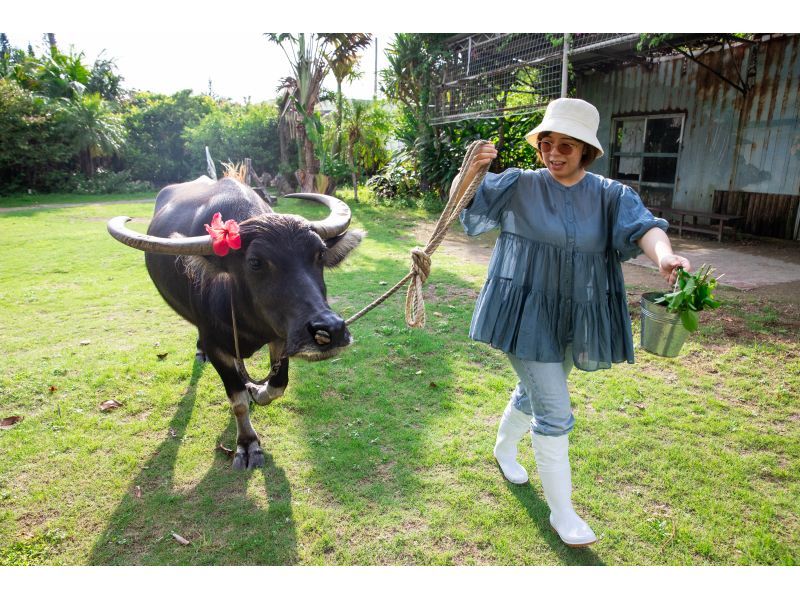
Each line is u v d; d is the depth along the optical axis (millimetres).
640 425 3705
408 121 15914
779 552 2615
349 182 20500
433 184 15711
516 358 2635
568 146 2426
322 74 16781
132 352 4887
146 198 19859
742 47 10461
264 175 23047
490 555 2613
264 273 2689
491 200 2541
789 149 10117
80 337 5277
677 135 11898
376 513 2881
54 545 2684
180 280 3719
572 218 2496
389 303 6285
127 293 6738
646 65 12203
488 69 12711
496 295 2625
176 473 3238
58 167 22672
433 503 2957
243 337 3199
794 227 10273
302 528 2787
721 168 11219
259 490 3082
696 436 3574
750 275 7551
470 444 3484
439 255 8984
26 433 3602
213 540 2715
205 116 25531
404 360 4727
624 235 2428
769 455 3373
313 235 2766
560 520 2652
